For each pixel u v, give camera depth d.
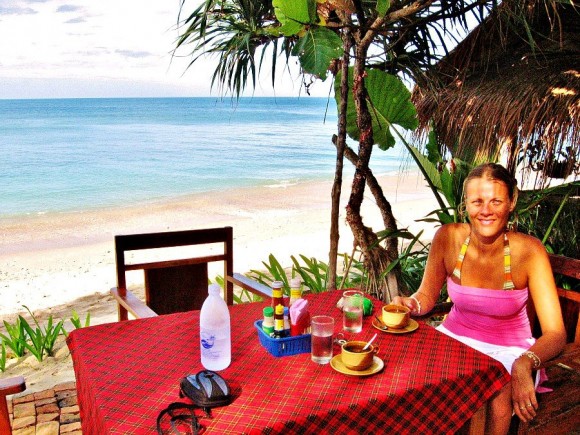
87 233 11.84
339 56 2.48
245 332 2.03
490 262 2.37
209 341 1.71
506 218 2.29
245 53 3.84
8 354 4.45
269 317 1.88
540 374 2.27
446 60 4.29
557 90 3.22
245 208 14.48
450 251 2.53
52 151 28.34
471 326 2.44
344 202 15.01
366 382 1.64
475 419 1.84
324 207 14.45
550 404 2.27
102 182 19.62
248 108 85.69
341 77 3.38
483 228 2.28
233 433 1.37
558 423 2.20
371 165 25.14
